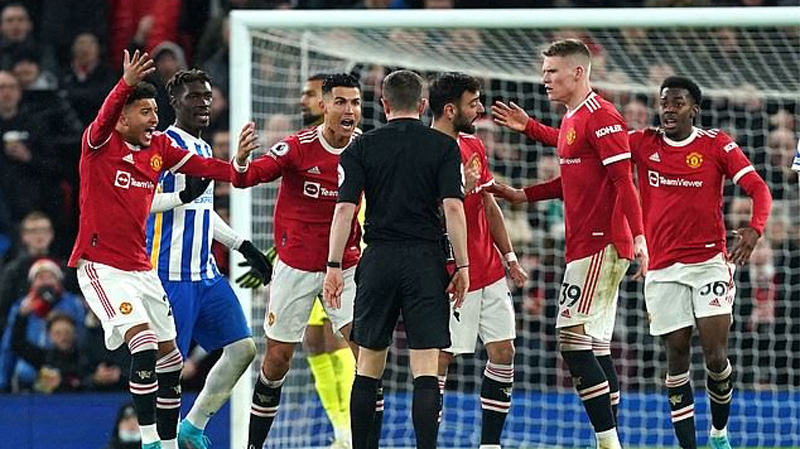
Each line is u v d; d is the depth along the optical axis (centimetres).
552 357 4316
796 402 4006
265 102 3800
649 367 4266
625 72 3978
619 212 2845
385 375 4225
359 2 4922
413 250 2530
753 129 4272
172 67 4625
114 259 2744
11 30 4772
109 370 4150
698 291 2944
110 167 2730
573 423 4038
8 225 4512
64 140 4594
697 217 2938
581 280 2855
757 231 2856
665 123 2939
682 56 3894
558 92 2855
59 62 4812
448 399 4034
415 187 2538
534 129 3067
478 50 3816
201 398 3080
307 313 2947
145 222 2794
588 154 2822
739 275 4172
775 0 4794
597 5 4850
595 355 2945
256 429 2986
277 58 3819
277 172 2873
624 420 4041
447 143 2556
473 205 2836
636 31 3847
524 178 4247
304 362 3947
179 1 4862
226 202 4266
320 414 3988
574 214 2856
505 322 2859
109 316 2708
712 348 2944
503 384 2867
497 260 2873
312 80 3203
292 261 2917
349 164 2556
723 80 3928
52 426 3862
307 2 4944
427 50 3794
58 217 4550
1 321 4234
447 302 2548
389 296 2545
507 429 4053
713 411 3017
